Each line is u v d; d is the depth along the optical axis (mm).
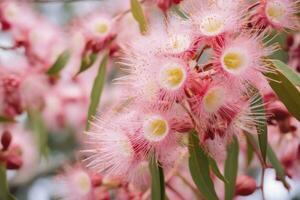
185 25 358
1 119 502
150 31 378
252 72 348
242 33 353
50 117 603
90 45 473
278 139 470
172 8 410
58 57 499
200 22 352
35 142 562
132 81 360
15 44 543
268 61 360
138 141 357
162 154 354
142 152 358
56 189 467
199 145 364
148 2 441
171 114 349
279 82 365
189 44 350
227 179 408
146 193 434
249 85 351
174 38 353
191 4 366
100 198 441
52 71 500
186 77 343
